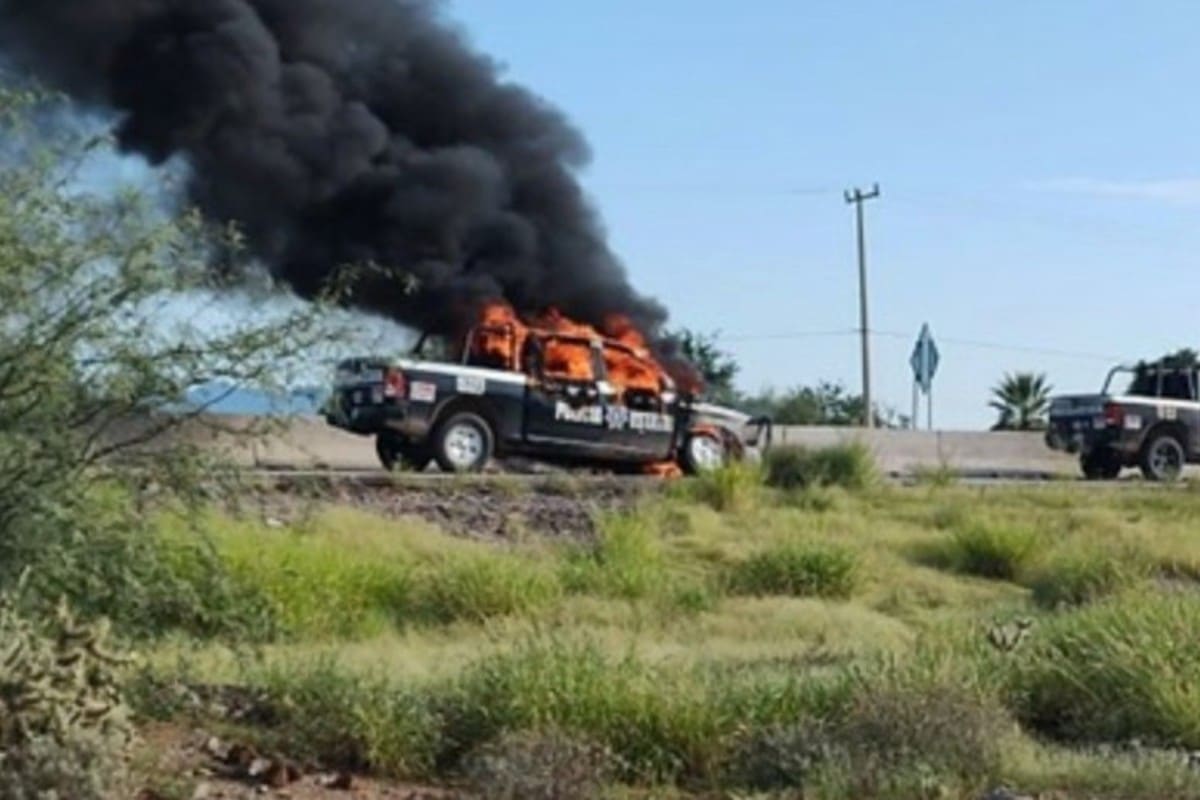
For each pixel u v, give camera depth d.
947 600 19.89
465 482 25.56
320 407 11.84
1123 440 36.69
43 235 10.07
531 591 17.73
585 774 9.70
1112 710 11.55
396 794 9.85
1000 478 36.69
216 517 14.35
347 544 19.14
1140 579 18.97
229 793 9.45
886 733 10.17
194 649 11.20
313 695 10.95
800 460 29.42
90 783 8.22
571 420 28.86
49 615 9.41
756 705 10.84
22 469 9.92
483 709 10.66
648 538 21.52
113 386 10.23
